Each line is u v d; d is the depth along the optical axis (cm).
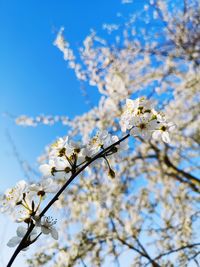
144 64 716
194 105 714
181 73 710
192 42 656
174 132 706
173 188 788
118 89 704
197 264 567
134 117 222
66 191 212
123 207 744
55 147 215
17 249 179
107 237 665
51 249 659
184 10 678
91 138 221
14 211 193
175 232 683
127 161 738
